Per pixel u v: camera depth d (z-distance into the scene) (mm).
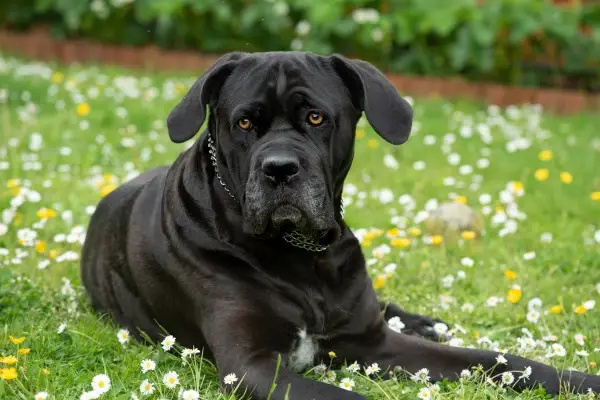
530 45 19656
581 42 19406
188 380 6004
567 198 11711
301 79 6086
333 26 18906
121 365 6227
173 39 20484
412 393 5926
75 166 12016
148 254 6738
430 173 12641
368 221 10391
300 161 5836
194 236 6355
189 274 6355
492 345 7043
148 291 6754
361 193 10977
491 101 18969
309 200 5840
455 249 9453
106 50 20312
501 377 6160
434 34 19359
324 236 6246
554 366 6660
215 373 6262
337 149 6230
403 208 10852
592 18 19844
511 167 13180
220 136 6238
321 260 6277
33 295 7301
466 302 8164
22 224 9547
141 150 12984
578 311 7500
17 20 21031
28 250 8758
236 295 6125
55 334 6598
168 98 16297
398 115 6238
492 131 15742
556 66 19688
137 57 20156
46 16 21094
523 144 14023
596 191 12281
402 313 7723
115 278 7180
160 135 13945
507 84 19531
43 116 14484
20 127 13656
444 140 14383
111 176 11016
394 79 19109
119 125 14367
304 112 6047
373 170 12680
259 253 6164
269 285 6141
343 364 6539
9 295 7234
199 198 6426
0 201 10141
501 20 19109
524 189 12211
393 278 8625
